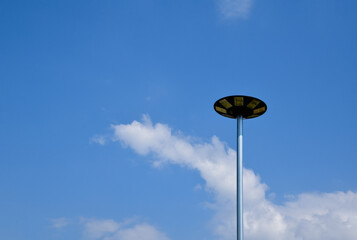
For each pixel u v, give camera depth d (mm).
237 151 17328
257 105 17391
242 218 16141
